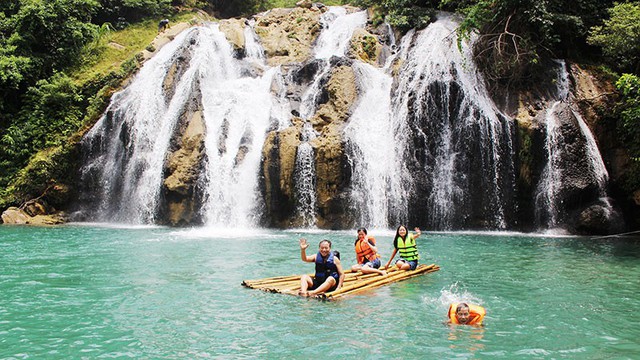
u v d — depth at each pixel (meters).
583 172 19.81
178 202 21.97
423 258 13.03
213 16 39.47
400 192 21.77
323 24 31.28
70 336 6.47
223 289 9.11
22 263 11.76
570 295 8.80
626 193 20.66
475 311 7.08
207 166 22.41
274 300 8.31
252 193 22.02
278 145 22.03
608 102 21.66
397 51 27.44
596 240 17.25
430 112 22.38
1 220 23.00
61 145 25.25
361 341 6.29
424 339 6.38
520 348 6.05
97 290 9.01
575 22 23.48
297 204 21.58
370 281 9.48
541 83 23.09
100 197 24.44
